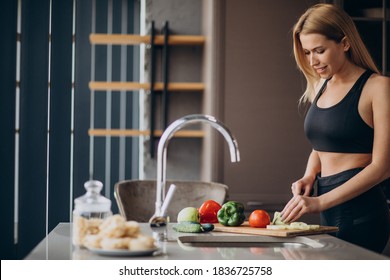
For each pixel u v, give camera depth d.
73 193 4.30
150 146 4.31
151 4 4.64
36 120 4.08
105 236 1.71
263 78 4.13
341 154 2.68
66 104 4.23
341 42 2.62
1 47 3.76
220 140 4.07
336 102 2.69
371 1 4.11
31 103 4.06
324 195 2.47
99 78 4.44
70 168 4.24
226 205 2.36
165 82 4.36
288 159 4.14
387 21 4.07
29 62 4.06
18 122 4.02
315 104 2.79
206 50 4.32
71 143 4.32
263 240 2.18
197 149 4.66
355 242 2.59
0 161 3.76
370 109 2.62
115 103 4.46
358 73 2.67
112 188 4.45
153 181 3.24
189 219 2.32
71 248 1.83
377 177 2.51
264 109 4.12
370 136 2.64
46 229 4.14
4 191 3.79
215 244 2.16
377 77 2.62
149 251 1.68
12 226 3.84
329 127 2.68
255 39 4.13
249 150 4.11
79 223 1.83
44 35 4.09
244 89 4.12
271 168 4.12
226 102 4.10
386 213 2.65
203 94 4.45
